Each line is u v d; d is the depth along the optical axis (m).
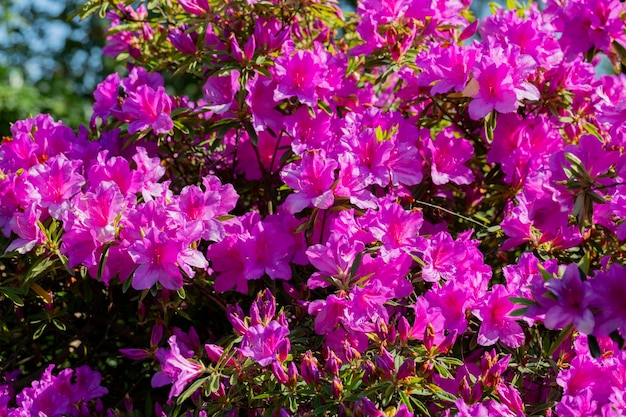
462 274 1.26
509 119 1.39
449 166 1.38
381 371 1.15
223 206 1.29
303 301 1.28
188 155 1.47
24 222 1.24
